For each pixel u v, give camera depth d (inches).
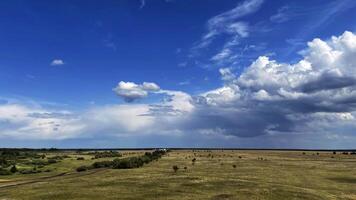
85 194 2079.2
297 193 2180.1
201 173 3341.5
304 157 6958.7
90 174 3427.7
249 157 6791.3
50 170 4124.0
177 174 3213.6
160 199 1941.4
